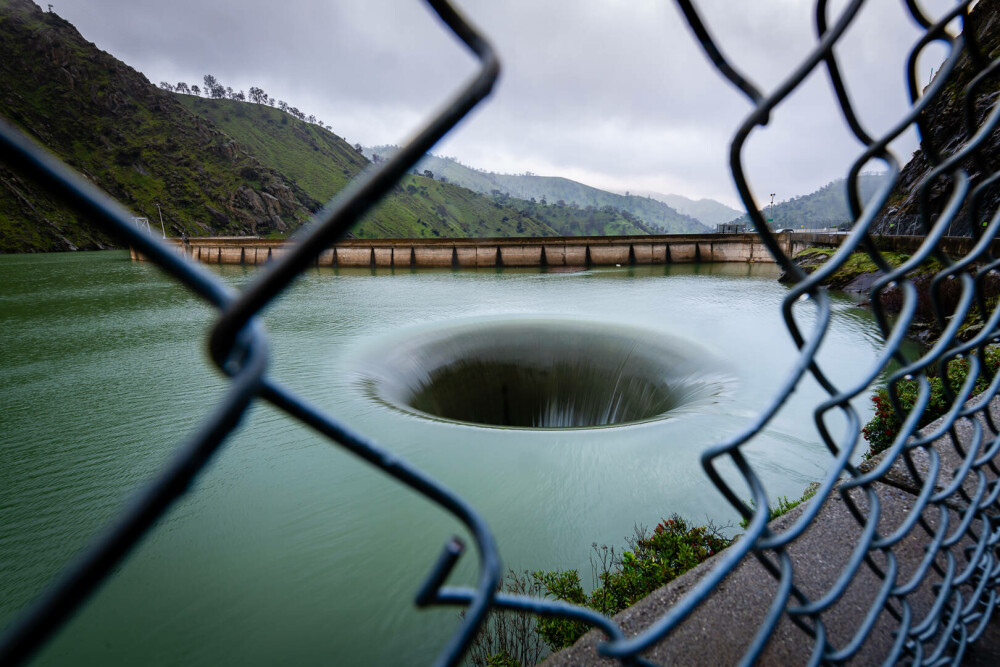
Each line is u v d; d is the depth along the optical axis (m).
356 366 18.33
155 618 7.34
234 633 7.10
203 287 0.73
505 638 6.14
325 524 9.34
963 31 1.34
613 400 18.80
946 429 1.91
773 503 9.71
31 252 101.56
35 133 125.56
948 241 21.64
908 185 35.97
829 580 2.43
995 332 1.83
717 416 13.34
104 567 0.67
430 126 0.76
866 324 23.55
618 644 1.16
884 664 1.94
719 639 2.23
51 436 13.65
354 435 0.86
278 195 151.12
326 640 7.00
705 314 28.25
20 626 0.66
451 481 10.67
